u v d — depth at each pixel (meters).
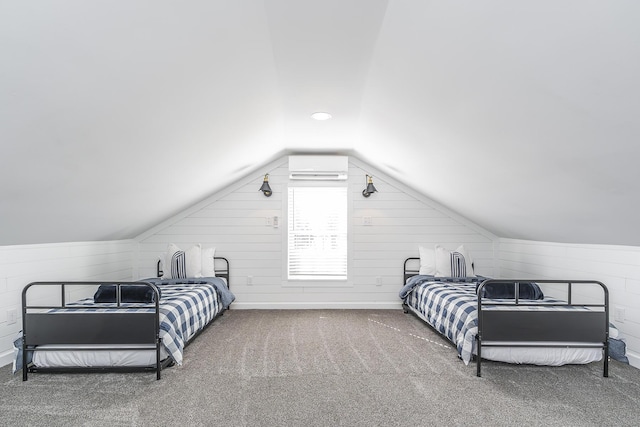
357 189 5.57
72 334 2.83
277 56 2.40
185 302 3.54
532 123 2.12
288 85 2.88
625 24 1.23
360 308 5.48
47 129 1.93
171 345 2.93
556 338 2.94
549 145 2.25
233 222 5.50
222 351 3.52
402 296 5.04
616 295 3.38
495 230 5.20
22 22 1.28
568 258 4.02
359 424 2.20
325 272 5.56
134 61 1.76
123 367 2.90
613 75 1.47
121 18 1.46
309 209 5.57
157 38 1.68
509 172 2.96
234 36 1.98
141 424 2.19
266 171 5.52
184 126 2.73
